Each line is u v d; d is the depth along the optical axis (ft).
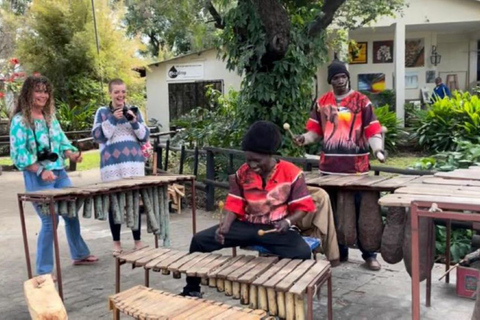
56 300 8.80
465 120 36.45
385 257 11.96
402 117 46.16
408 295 13.15
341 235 13.06
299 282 8.95
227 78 51.47
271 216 11.19
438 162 20.24
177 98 53.47
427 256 11.43
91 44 59.62
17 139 13.78
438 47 55.11
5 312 12.66
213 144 27.94
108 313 12.44
